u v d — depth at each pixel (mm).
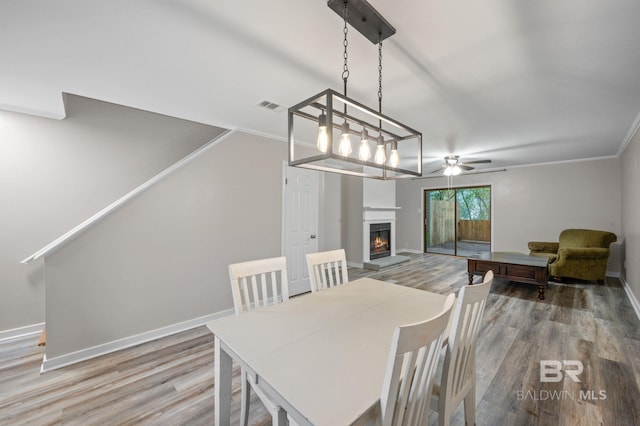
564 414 1735
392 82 2266
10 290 2902
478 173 6938
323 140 1375
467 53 1851
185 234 3064
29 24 1555
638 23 1533
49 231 3064
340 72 2115
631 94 2453
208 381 2105
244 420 1607
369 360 1097
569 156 5230
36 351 2602
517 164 6129
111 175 3420
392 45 1763
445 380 1227
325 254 2312
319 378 975
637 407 1782
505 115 2992
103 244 2543
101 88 2402
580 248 4527
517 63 1971
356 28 1569
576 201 5594
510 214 6426
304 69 2082
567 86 2309
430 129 3482
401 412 890
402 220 8422
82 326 2422
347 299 1851
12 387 2037
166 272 2922
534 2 1396
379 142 1664
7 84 2309
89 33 1650
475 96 2514
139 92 2490
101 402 1873
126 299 2662
